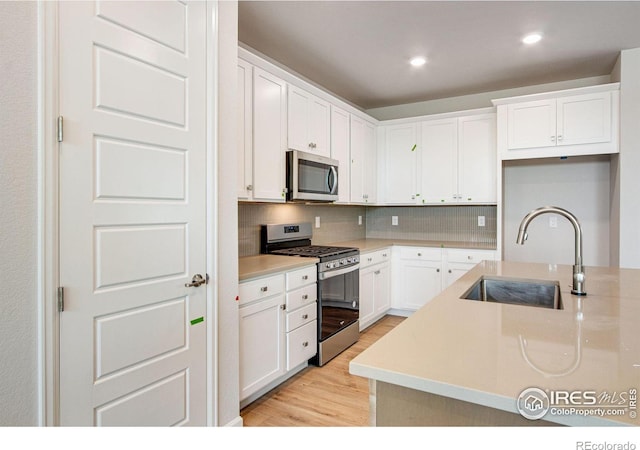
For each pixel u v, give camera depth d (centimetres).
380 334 361
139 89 152
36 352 121
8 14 114
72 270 130
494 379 78
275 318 247
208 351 184
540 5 246
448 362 87
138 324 153
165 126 163
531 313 128
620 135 317
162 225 162
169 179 165
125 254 147
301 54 322
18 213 117
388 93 425
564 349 94
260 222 317
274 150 279
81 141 133
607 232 371
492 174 392
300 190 299
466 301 146
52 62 124
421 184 430
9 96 114
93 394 137
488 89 412
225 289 195
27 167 119
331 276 303
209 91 183
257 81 262
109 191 142
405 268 419
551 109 345
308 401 237
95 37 137
